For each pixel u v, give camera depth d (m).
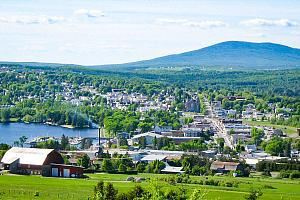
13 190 168.25
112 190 134.00
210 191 185.38
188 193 152.38
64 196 160.38
